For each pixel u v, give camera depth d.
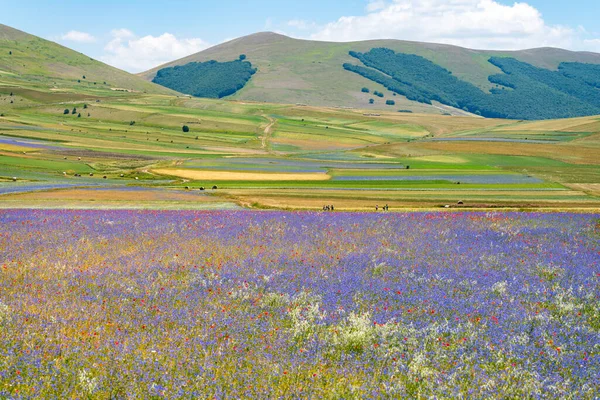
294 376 12.12
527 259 27.56
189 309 16.95
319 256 26.75
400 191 80.00
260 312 17.08
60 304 16.53
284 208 60.50
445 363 13.54
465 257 27.61
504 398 11.78
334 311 17.38
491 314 17.84
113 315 15.83
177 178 96.19
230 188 81.94
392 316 17.17
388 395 11.53
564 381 12.71
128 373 11.63
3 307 15.39
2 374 11.13
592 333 16.30
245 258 25.72
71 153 132.50
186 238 31.22
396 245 30.83
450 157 144.50
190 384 11.50
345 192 78.00
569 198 73.56
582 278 23.64
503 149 161.38
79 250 26.53
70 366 11.87
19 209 46.91
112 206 56.94
